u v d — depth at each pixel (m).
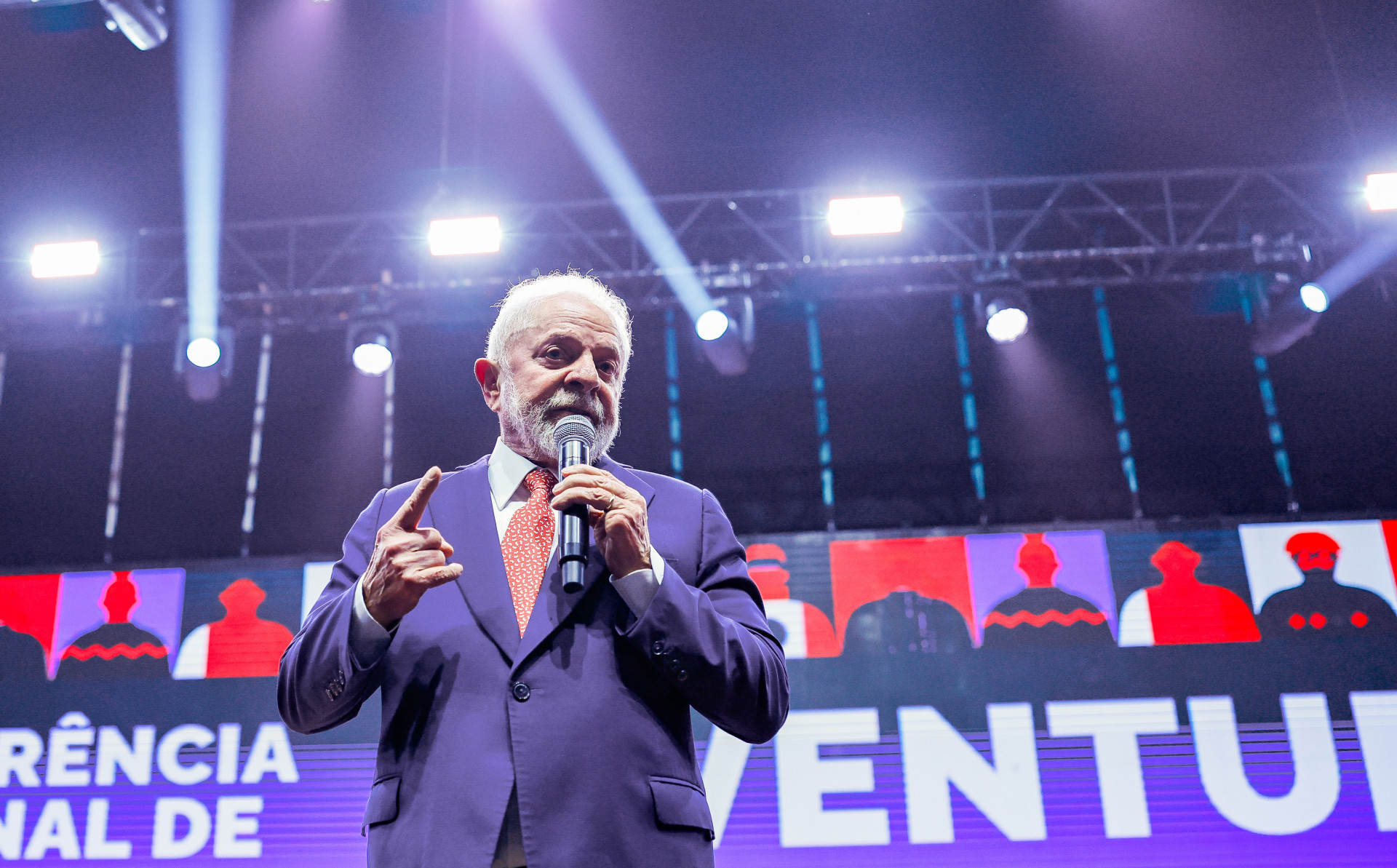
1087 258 5.37
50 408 5.92
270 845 4.72
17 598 5.19
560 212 5.51
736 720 1.08
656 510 1.21
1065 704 4.84
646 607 1.04
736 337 5.44
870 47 5.39
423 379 5.90
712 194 5.50
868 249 5.70
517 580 1.09
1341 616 4.92
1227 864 4.55
